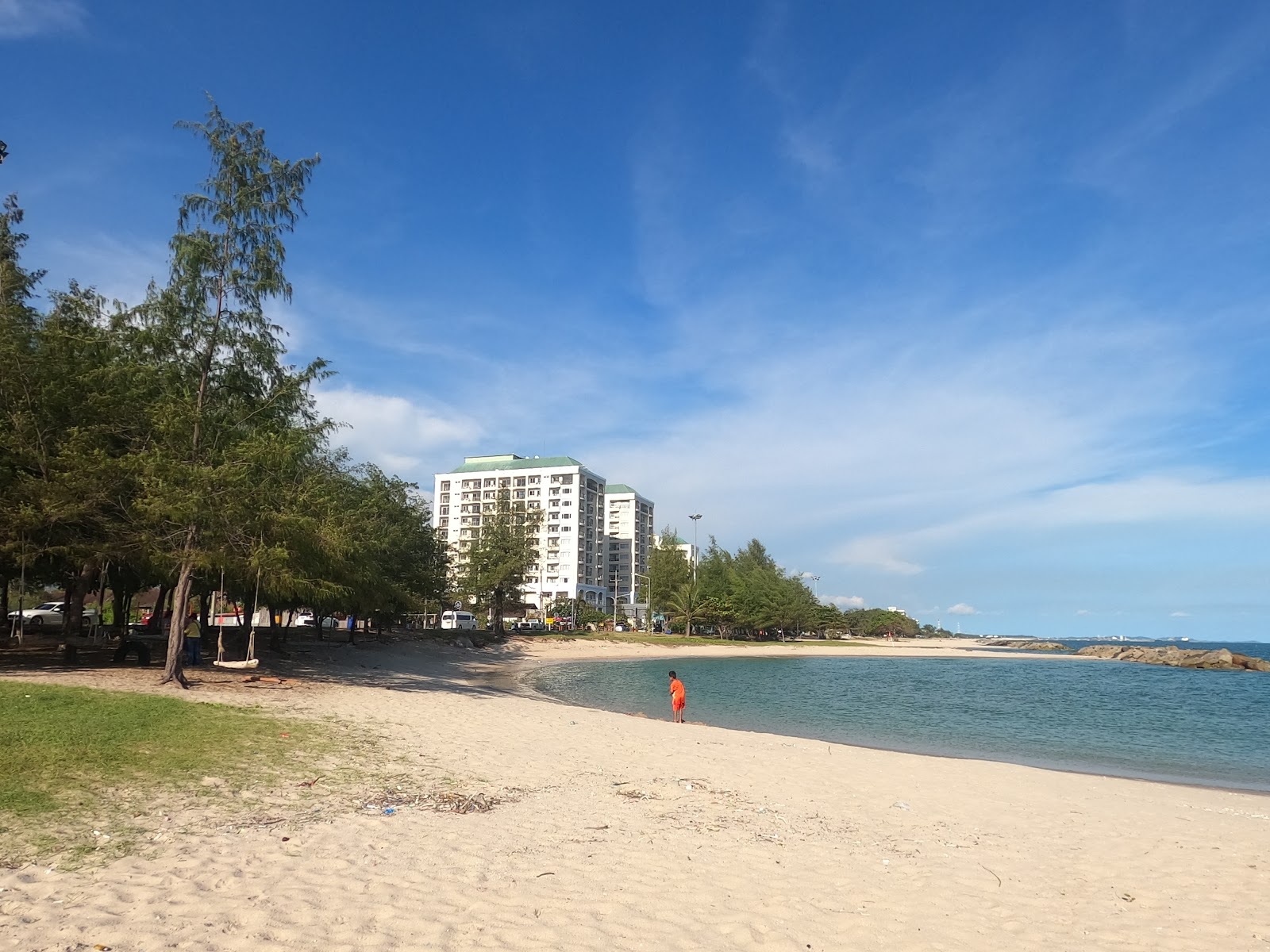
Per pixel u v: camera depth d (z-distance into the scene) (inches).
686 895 289.0
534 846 339.6
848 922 273.7
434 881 284.7
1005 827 445.7
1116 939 275.3
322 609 1715.1
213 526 790.5
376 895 265.7
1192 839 444.1
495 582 2874.0
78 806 338.3
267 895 258.5
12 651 1000.2
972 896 313.4
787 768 597.0
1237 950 269.6
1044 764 826.8
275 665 1142.3
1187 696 1836.9
